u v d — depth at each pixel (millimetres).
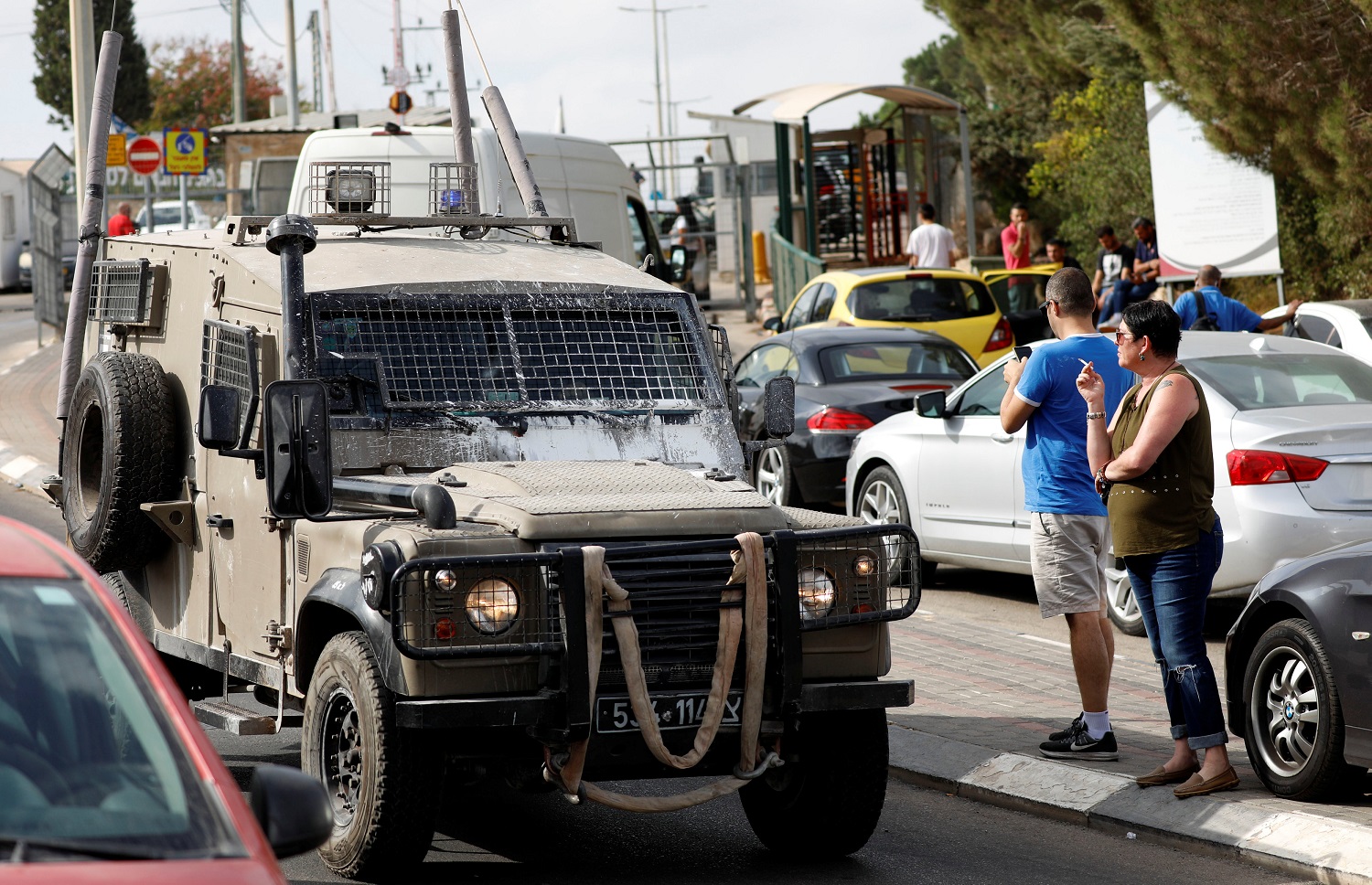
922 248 43125
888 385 23844
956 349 25047
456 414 10883
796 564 9445
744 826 11477
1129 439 11414
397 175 25484
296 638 10062
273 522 10500
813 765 10289
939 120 58062
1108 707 13680
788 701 9398
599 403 11297
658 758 9133
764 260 68000
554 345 11398
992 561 18797
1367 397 16766
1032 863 10477
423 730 9234
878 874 10227
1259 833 10500
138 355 12094
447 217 12633
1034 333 35031
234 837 5055
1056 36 52656
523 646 8961
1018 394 12352
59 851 4855
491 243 12742
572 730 8992
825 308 33062
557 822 11523
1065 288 12492
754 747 9398
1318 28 28844
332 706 9727
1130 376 12398
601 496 9789
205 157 41250
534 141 27141
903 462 20062
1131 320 11234
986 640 17328
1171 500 11164
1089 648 12297
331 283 11016
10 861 4766
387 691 9227
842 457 23125
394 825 9273
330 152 25469
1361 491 15352
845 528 9781
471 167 14023
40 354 45969
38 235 48188
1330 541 15242
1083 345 12352
